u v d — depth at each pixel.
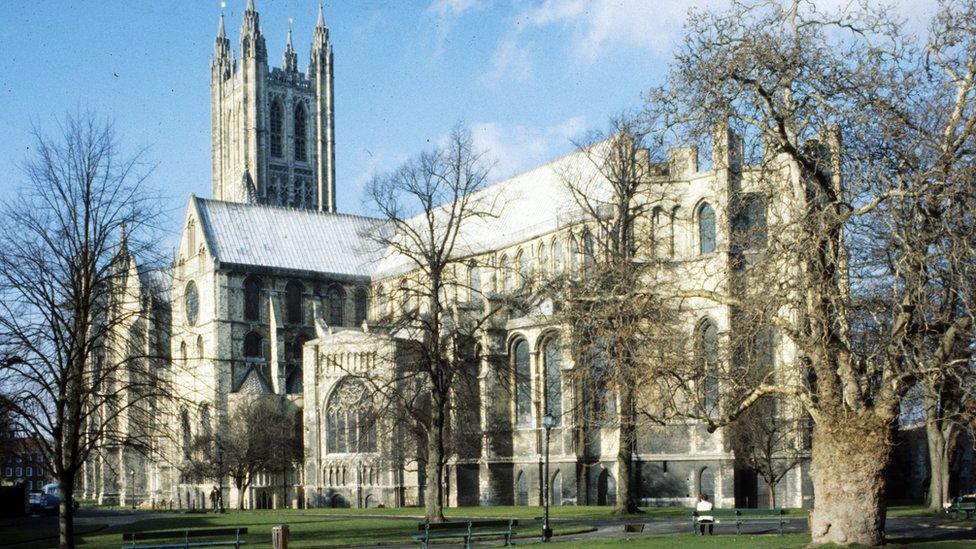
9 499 118.06
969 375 47.97
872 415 46.25
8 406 58.91
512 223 139.38
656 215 111.31
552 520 82.50
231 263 157.00
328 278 163.75
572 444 118.00
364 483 135.50
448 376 88.25
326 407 140.88
